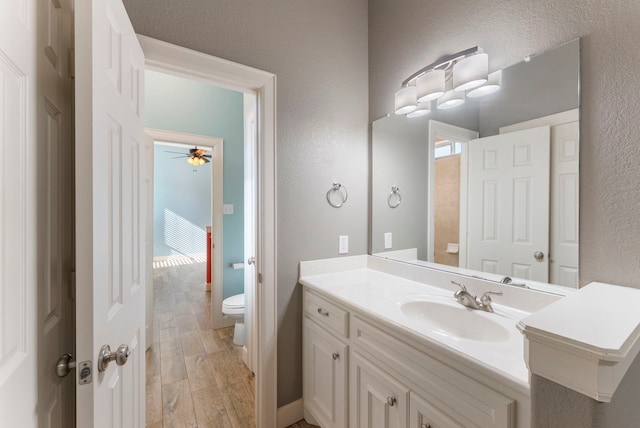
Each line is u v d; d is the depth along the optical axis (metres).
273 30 1.57
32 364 0.60
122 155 0.91
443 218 1.52
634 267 0.91
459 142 1.43
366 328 1.20
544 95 1.12
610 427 0.56
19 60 0.55
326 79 1.77
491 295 1.28
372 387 1.16
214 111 3.03
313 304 1.58
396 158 1.77
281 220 1.62
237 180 3.13
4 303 0.50
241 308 2.46
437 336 0.93
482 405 0.79
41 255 0.65
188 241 7.37
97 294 0.70
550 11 1.10
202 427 1.59
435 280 1.53
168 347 2.49
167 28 1.28
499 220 1.28
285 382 1.65
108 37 0.78
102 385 0.72
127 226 0.96
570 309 0.69
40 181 0.65
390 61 1.80
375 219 1.92
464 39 1.40
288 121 1.62
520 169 1.20
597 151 0.98
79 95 0.66
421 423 0.96
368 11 1.96
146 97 2.68
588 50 1.00
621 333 0.54
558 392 0.56
